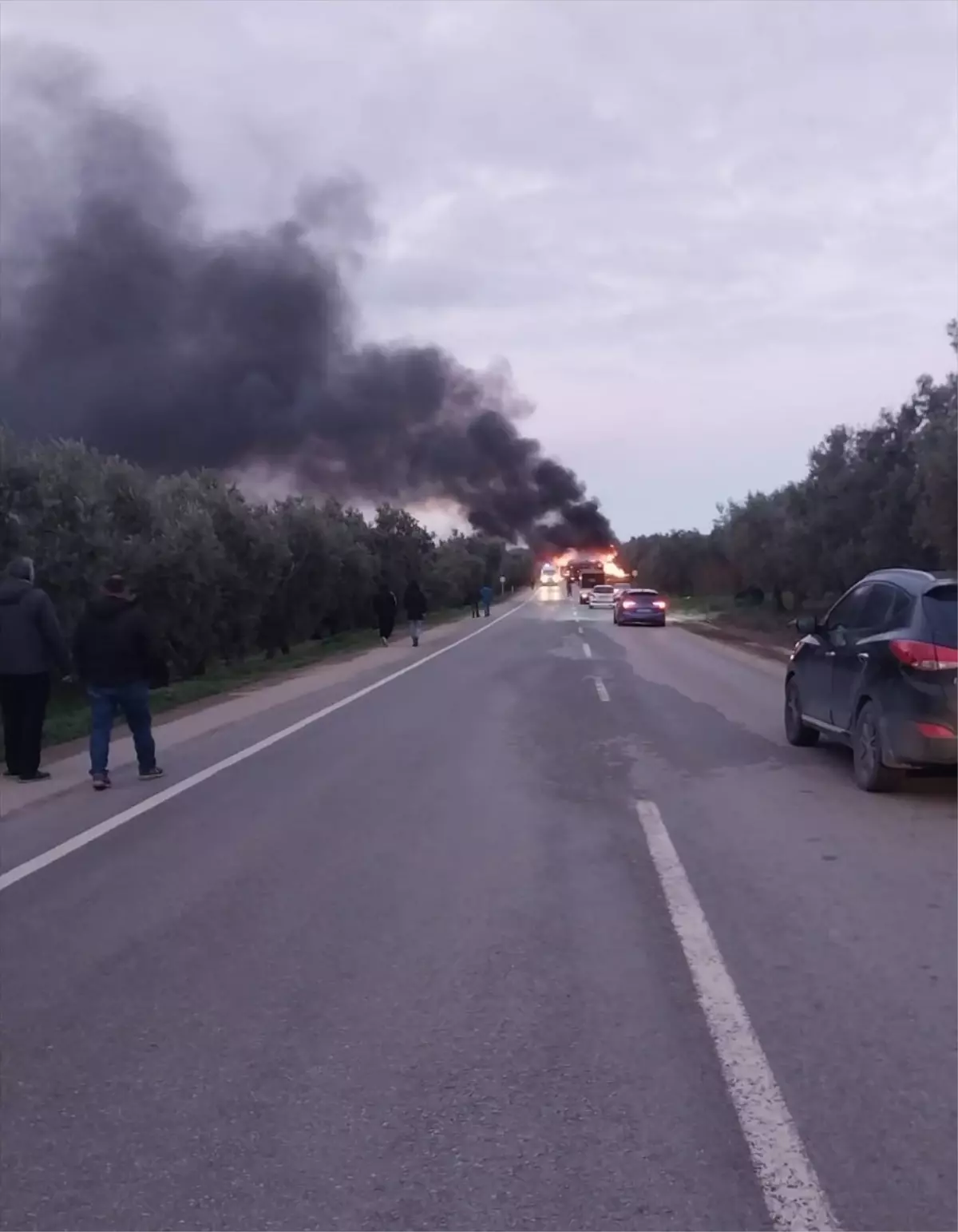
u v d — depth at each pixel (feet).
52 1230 13.09
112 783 40.42
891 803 35.76
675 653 105.09
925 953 22.03
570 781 39.58
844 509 101.45
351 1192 13.78
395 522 196.24
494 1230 13.02
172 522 82.99
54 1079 16.88
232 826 33.17
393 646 123.65
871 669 37.06
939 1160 14.44
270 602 110.52
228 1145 14.90
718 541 219.61
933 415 80.02
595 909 24.77
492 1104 15.93
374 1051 17.72
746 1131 15.15
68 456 63.82
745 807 35.17
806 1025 18.60
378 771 41.93
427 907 25.07
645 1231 12.96
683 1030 18.39
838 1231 12.96
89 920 24.49
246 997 19.97
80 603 60.54
